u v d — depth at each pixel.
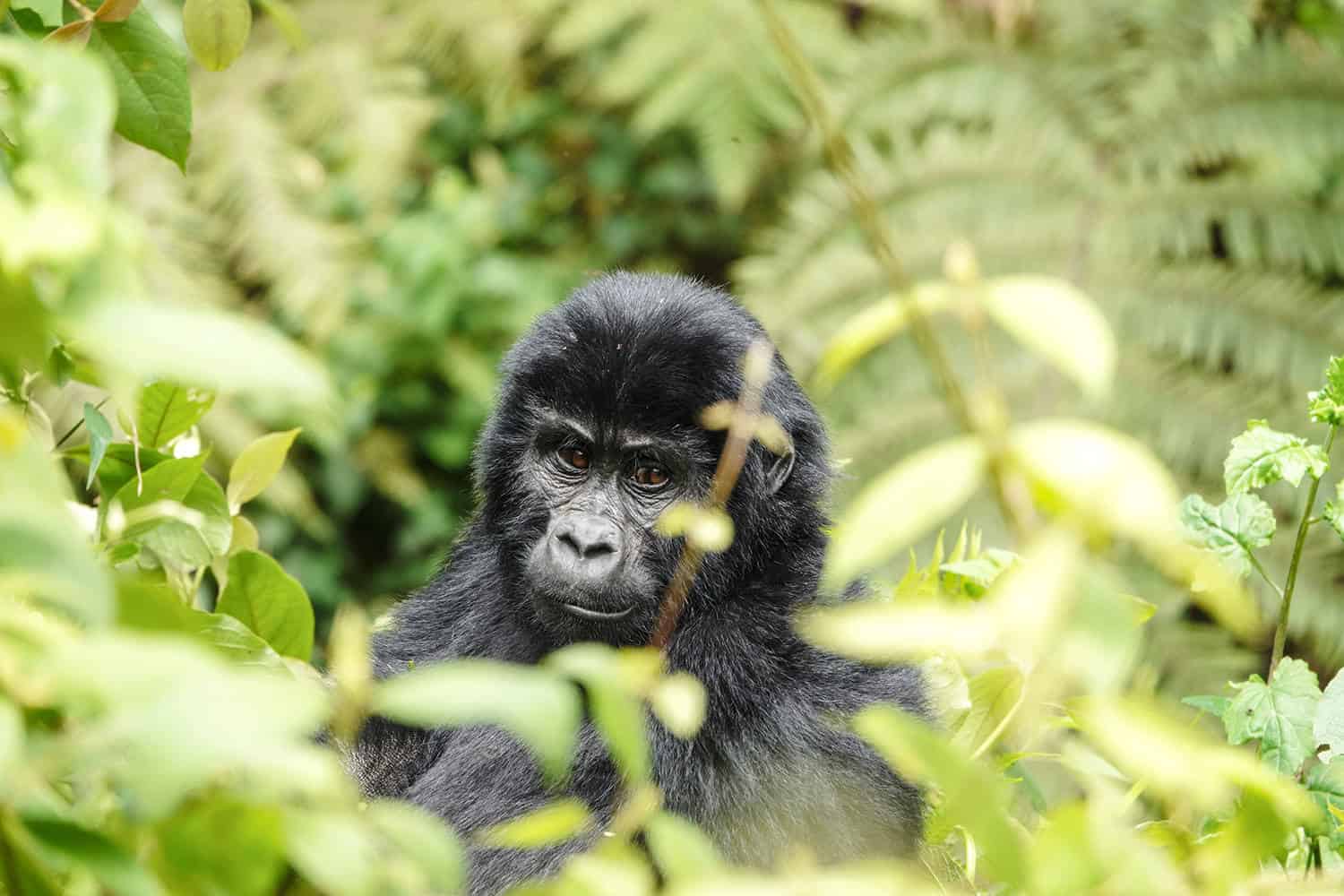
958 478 2.21
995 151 16.33
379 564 19.75
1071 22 16.67
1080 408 15.06
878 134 17.39
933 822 5.71
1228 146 15.88
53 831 2.27
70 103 2.47
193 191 16.94
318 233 16.84
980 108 16.58
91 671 2.04
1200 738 2.77
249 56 17.62
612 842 2.86
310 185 17.47
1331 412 6.36
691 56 16.78
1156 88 16.12
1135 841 2.64
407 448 19.70
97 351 2.11
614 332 7.90
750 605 7.98
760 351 4.17
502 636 8.49
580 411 8.00
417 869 2.52
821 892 2.46
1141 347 15.31
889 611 2.27
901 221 16.20
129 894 2.26
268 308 17.67
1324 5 16.36
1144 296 15.48
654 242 21.58
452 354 19.64
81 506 5.57
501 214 21.36
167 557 5.54
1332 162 15.66
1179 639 13.68
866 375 15.70
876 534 2.18
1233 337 15.21
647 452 7.93
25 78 3.40
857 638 2.23
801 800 7.34
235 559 5.70
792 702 7.65
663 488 8.00
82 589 2.19
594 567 7.84
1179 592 13.72
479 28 17.62
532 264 20.61
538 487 8.25
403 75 17.59
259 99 17.36
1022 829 5.86
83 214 2.40
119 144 16.70
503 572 8.51
